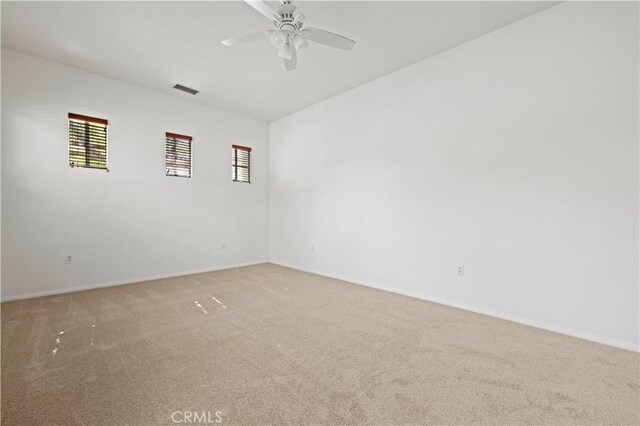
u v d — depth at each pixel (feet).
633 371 6.56
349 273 14.98
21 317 9.55
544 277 8.97
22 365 6.61
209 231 17.28
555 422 4.96
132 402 5.37
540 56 9.00
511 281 9.63
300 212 17.92
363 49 11.17
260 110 18.01
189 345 7.69
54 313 9.95
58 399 5.43
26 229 11.59
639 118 7.51
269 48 11.14
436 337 8.29
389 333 8.54
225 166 17.99
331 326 9.03
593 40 8.11
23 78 11.46
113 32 10.18
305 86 14.49
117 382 6.00
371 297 12.15
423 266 11.97
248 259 19.24
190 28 9.96
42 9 9.00
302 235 17.80
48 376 6.18
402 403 5.42
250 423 4.89
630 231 7.64
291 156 18.54
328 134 16.10
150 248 14.96
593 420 5.01
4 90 11.09
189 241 16.42
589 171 8.20
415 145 12.23
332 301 11.57
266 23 9.66
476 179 10.43
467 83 10.65
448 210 11.19
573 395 5.69
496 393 5.74
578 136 8.36
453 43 10.76
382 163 13.47
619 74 7.75
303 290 13.17
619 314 7.79
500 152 9.86
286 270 17.63
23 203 11.52
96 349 7.41
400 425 4.87
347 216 15.10
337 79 13.71
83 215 12.93
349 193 14.98
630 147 7.63
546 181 8.93
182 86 14.58
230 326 8.98
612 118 7.86
